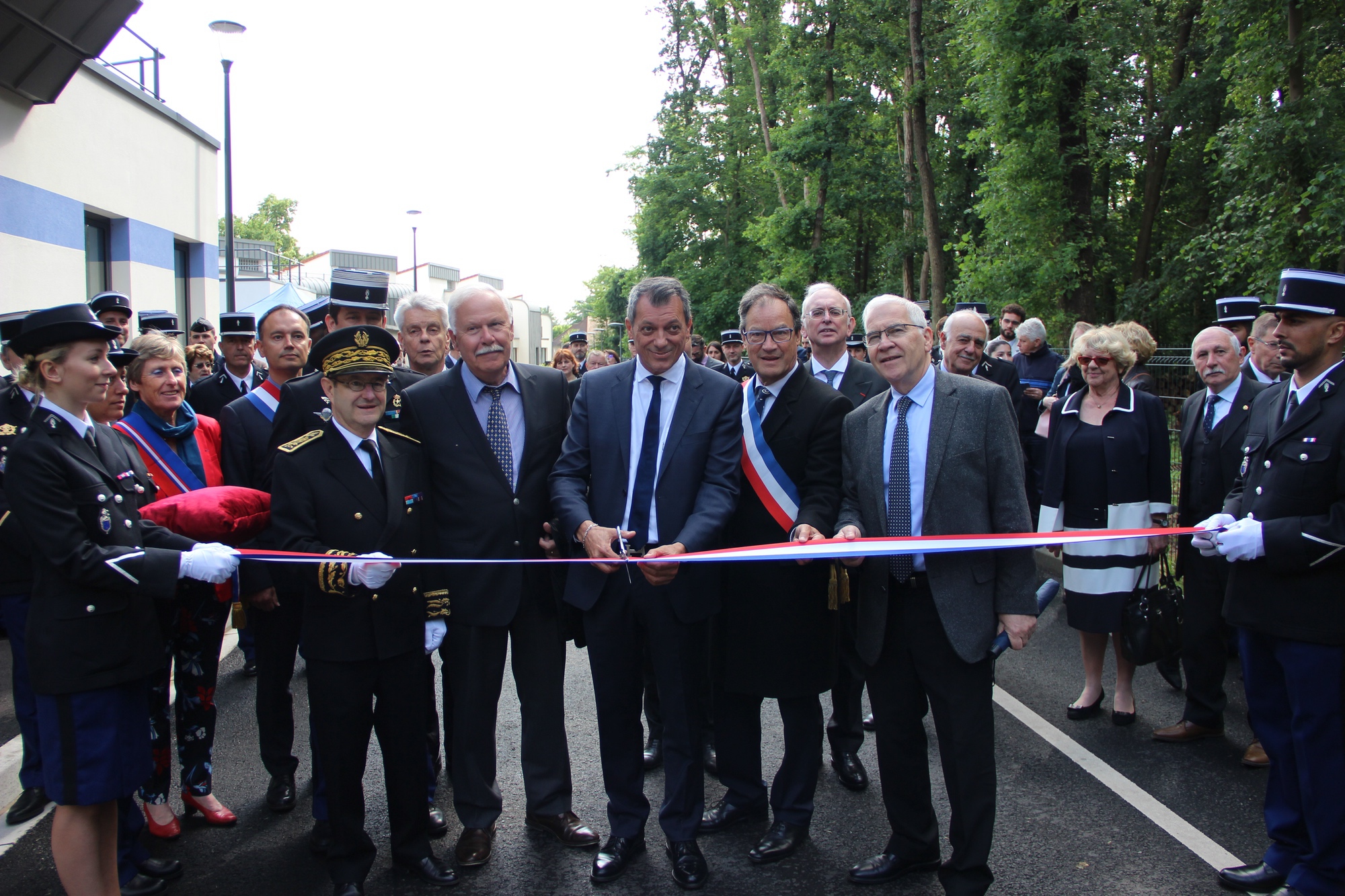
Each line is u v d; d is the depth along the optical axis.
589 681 5.46
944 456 3.14
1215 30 14.87
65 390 2.87
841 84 25.31
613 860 3.32
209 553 2.87
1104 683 5.33
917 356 3.19
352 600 3.12
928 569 3.12
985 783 3.04
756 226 27.30
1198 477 4.51
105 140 10.54
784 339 3.49
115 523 2.89
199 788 3.73
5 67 8.30
